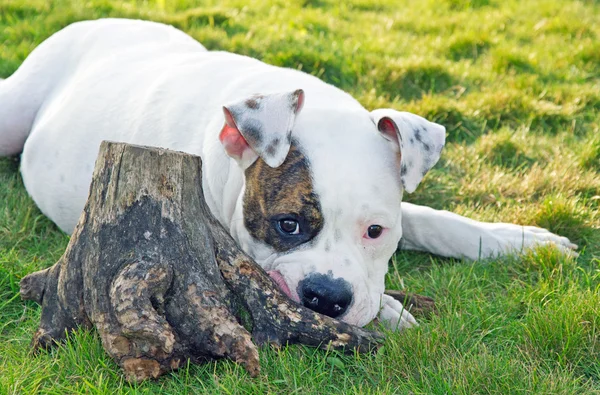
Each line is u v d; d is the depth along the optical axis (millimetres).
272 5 2936
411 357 1328
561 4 3084
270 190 1354
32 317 1414
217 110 1493
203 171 1458
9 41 2301
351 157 1352
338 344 1324
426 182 1773
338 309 1321
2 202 1671
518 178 1811
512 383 1298
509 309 1445
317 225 1338
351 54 2348
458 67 2307
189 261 1300
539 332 1370
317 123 1377
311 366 1312
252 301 1318
